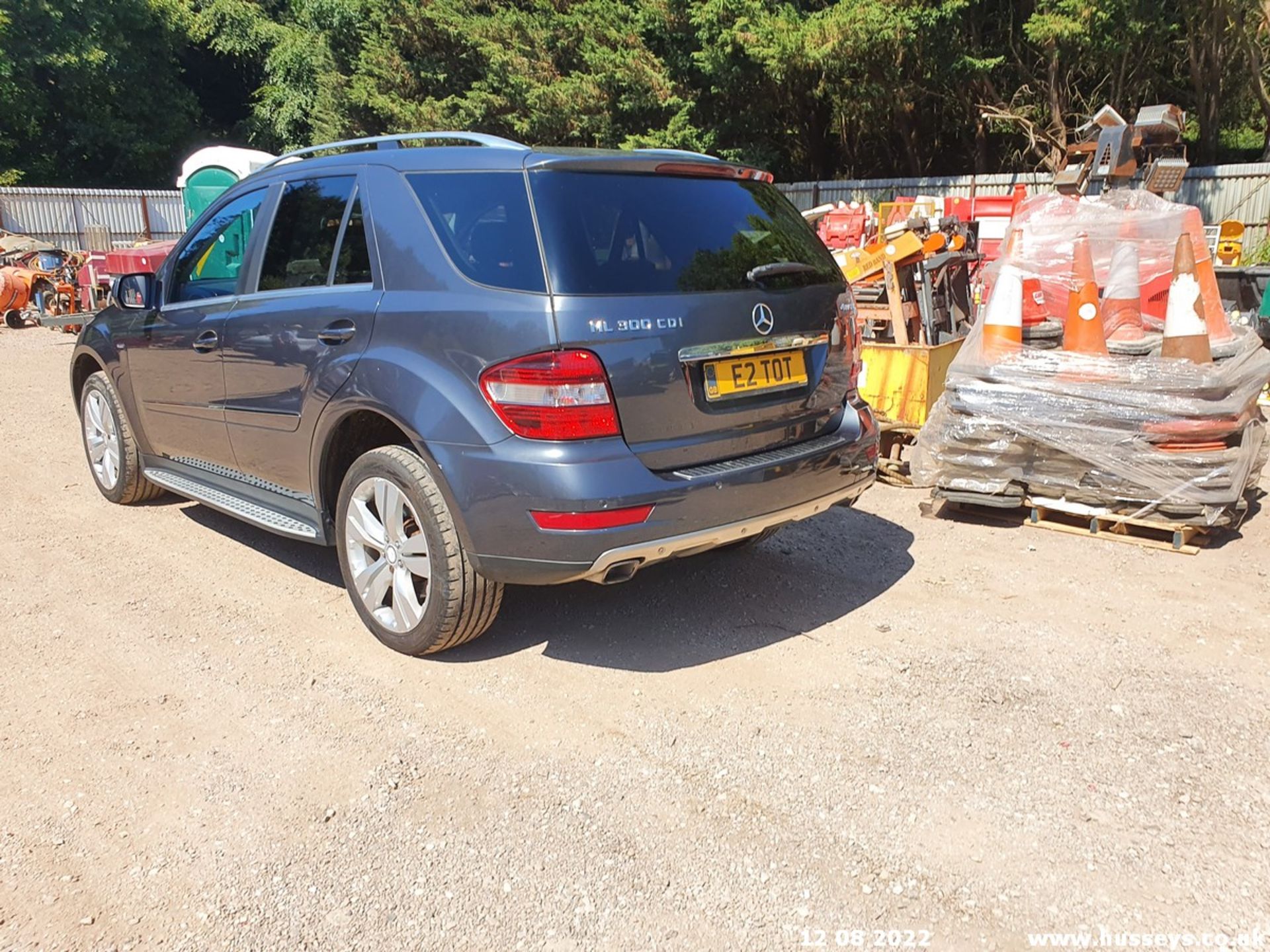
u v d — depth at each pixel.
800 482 3.76
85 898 2.56
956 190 19.89
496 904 2.53
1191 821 2.80
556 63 21.80
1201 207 17.50
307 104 31.70
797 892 2.55
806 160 25.56
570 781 3.05
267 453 4.37
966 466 5.32
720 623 4.15
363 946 2.39
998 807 2.88
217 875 2.64
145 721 3.43
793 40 17.16
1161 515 4.89
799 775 3.05
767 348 3.67
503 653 3.92
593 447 3.26
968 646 3.90
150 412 5.26
